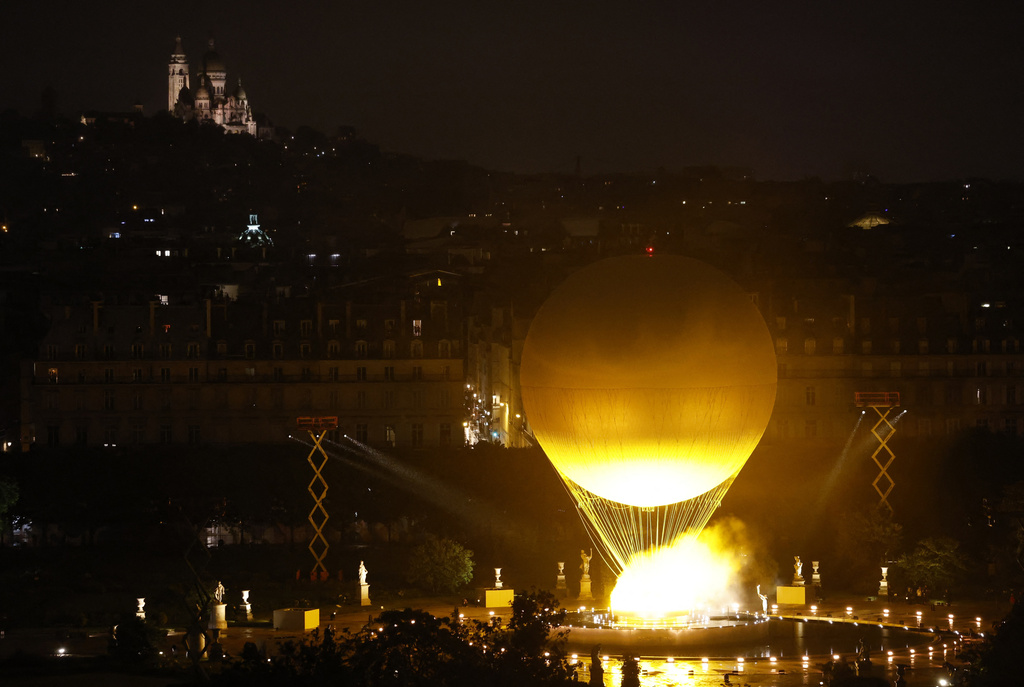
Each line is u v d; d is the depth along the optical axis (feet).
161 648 618.03
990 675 497.46
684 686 572.10
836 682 510.99
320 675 438.40
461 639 478.59
